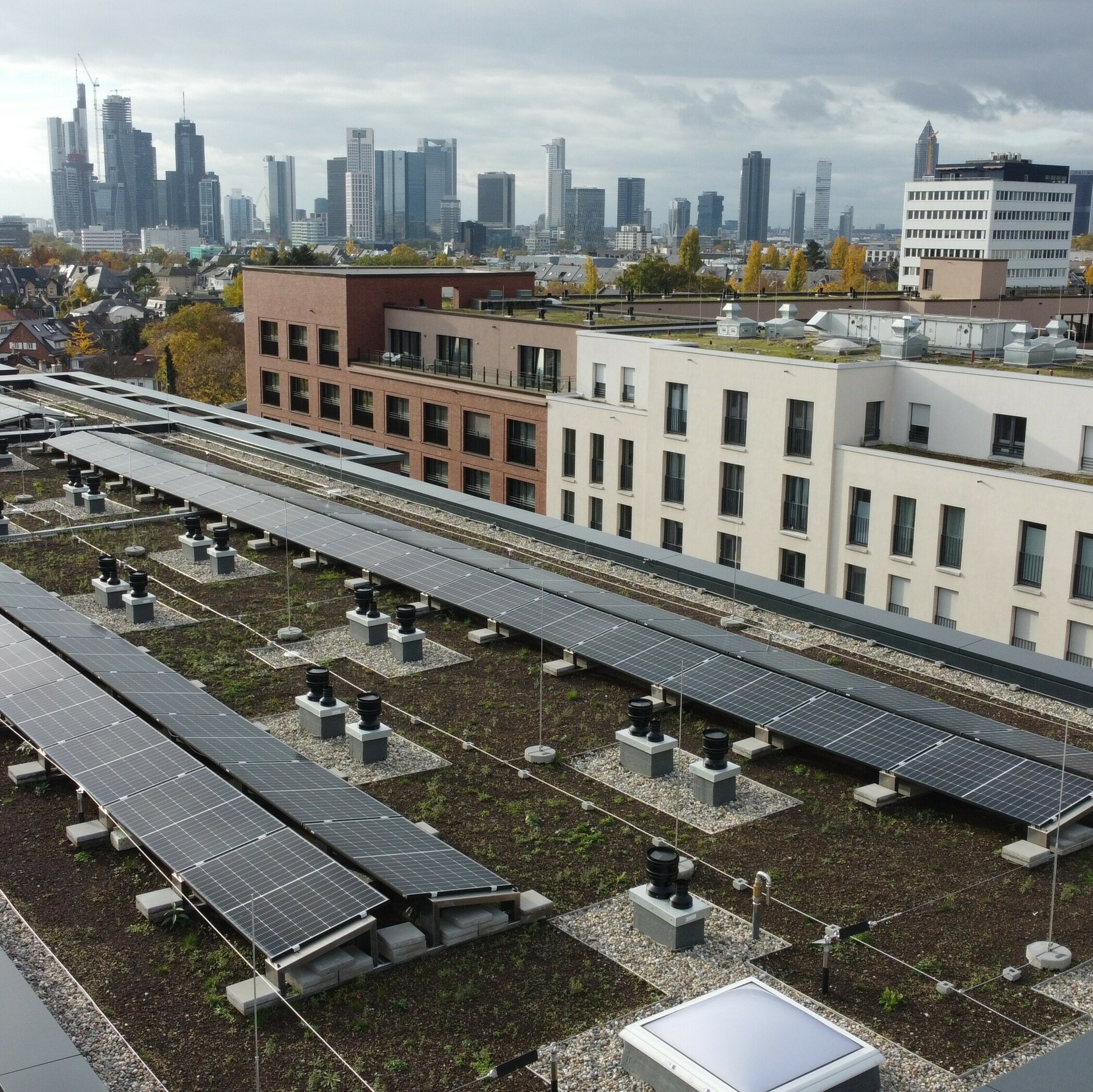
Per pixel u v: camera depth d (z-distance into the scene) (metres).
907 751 25.14
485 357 81.31
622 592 38.38
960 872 22.31
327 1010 18.14
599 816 24.41
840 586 51.19
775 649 31.67
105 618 35.72
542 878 22.11
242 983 18.47
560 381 76.25
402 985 18.78
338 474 53.91
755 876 21.94
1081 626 42.72
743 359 53.59
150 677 28.84
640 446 61.59
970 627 46.12
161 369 174.75
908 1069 16.94
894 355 56.03
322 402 92.62
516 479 75.25
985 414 49.06
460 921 19.97
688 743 27.73
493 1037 17.64
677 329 72.62
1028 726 28.78
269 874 19.72
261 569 40.34
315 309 90.94
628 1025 16.83
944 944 20.02
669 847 22.05
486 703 29.81
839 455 50.09
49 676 28.02
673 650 30.45
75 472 50.06
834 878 22.09
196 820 21.38
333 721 27.95
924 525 47.09
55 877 21.77
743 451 54.56
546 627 32.41
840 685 28.66
